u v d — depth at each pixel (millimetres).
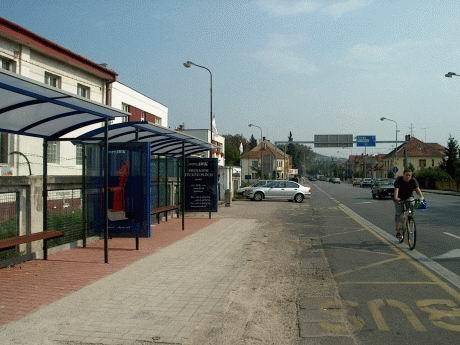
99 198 11562
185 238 13312
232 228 16172
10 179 8875
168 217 19047
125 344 5086
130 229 10680
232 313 6242
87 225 11539
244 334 5465
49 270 8695
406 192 12430
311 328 5812
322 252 11594
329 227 17391
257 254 11016
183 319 5957
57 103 7816
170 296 7027
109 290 7305
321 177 173125
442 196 46469
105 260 9469
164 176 17906
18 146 15523
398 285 8016
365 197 43938
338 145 54562
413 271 9156
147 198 10672
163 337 5309
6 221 8875
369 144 54375
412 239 11750
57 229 10344
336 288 7852
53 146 17594
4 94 7355
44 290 7258
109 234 10695
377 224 18531
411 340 5367
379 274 8930
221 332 5512
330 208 28109
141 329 5562
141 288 7473
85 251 10719
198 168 18125
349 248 12234
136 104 27266
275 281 8359
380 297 7238
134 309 6344
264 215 22516
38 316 5977
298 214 23406
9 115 8617
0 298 6805
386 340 5375
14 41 15211
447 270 9219
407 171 12281
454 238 13938
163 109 32031
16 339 5176
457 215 22406
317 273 9062
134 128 12328
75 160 18922
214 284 7840
